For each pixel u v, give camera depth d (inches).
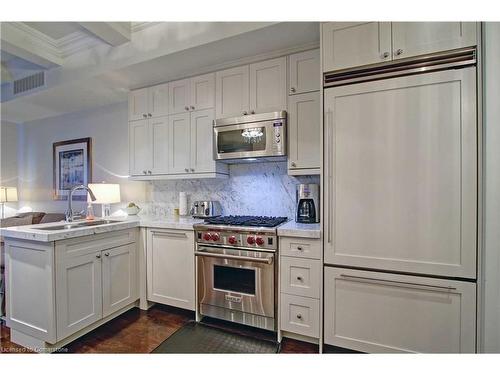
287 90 83.8
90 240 78.7
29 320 72.2
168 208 120.6
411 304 58.7
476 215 52.7
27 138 167.2
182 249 89.5
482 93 52.6
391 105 59.5
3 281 89.4
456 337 54.9
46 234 66.7
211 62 90.9
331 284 66.2
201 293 85.7
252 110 88.3
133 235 95.2
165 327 83.9
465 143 53.3
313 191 85.5
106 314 83.4
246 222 84.1
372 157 61.4
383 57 59.8
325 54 65.5
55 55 105.4
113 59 95.3
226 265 80.8
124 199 129.8
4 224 130.6
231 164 106.7
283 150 82.1
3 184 163.3
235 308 80.4
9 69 121.5
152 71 96.9
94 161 139.0
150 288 95.3
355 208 63.2
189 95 99.3
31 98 122.9
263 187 102.1
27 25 92.0
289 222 87.1
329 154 65.4
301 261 71.5
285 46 81.5
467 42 53.1
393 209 59.7
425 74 56.4
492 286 52.0
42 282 69.6
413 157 57.7
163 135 104.8
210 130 95.7
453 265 54.6
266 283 75.8
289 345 73.5
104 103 132.1
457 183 54.1
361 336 63.4
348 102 63.5
